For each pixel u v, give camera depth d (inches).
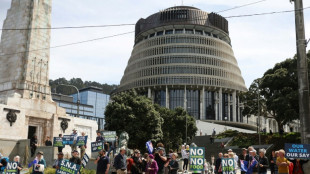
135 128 2162.9
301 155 594.6
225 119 4512.8
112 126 2188.7
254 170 665.0
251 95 2728.8
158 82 4692.4
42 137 1507.1
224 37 5295.3
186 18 4963.1
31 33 1545.3
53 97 5413.4
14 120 1366.9
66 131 1605.6
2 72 1556.3
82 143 954.7
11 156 1290.6
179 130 3152.1
